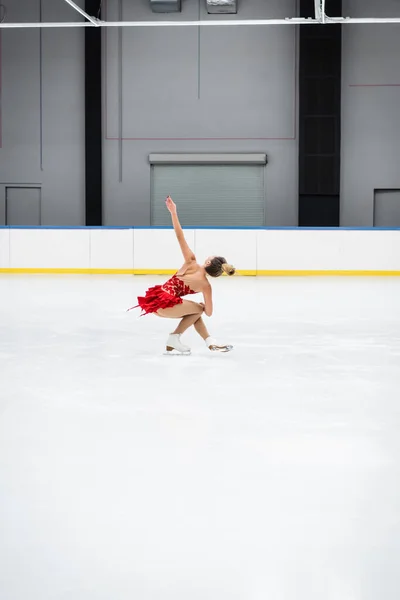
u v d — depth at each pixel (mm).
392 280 13094
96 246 14180
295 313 8023
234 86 17328
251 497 2396
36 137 17656
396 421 3396
